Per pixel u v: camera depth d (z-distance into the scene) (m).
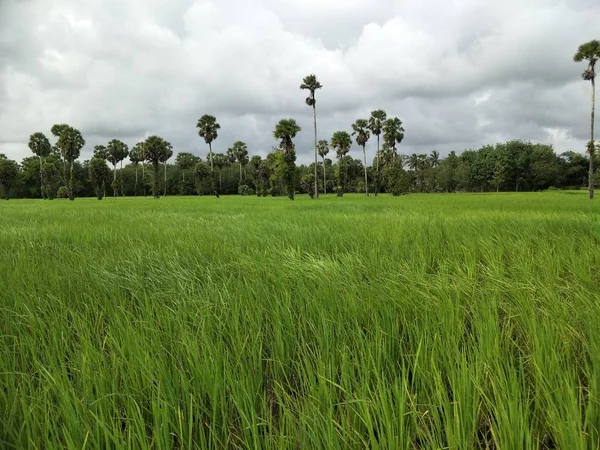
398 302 2.92
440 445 1.46
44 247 6.34
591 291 3.08
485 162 103.81
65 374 1.85
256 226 8.73
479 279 3.94
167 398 1.74
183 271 4.06
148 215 15.06
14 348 2.26
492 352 2.02
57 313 2.76
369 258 4.64
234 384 1.78
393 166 70.88
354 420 1.54
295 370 2.18
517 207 17.61
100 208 24.09
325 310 2.75
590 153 35.50
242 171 119.25
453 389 1.62
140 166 121.69
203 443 1.47
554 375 1.77
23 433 1.58
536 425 1.57
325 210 17.77
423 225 7.98
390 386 1.75
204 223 10.25
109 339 2.23
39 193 97.81
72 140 63.91
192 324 2.59
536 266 4.19
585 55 34.50
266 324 2.60
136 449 1.46
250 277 3.85
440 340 2.12
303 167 118.62
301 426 1.46
